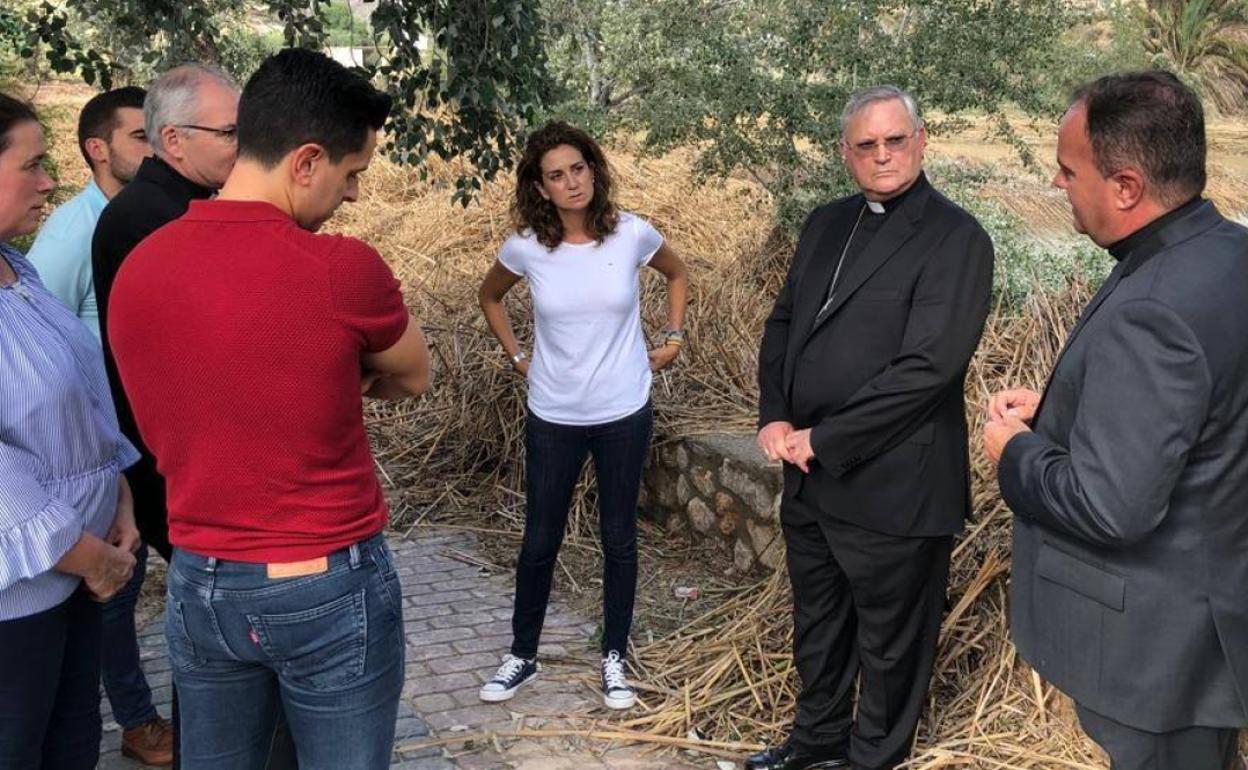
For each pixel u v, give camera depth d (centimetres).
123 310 181
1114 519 187
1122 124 192
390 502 544
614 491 349
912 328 266
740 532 456
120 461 236
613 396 341
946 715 328
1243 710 195
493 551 496
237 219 180
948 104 626
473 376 582
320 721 192
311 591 182
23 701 208
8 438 206
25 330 210
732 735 335
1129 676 197
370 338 183
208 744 199
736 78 618
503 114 422
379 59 426
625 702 351
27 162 206
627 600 359
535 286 344
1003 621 336
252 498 179
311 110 181
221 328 174
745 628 387
